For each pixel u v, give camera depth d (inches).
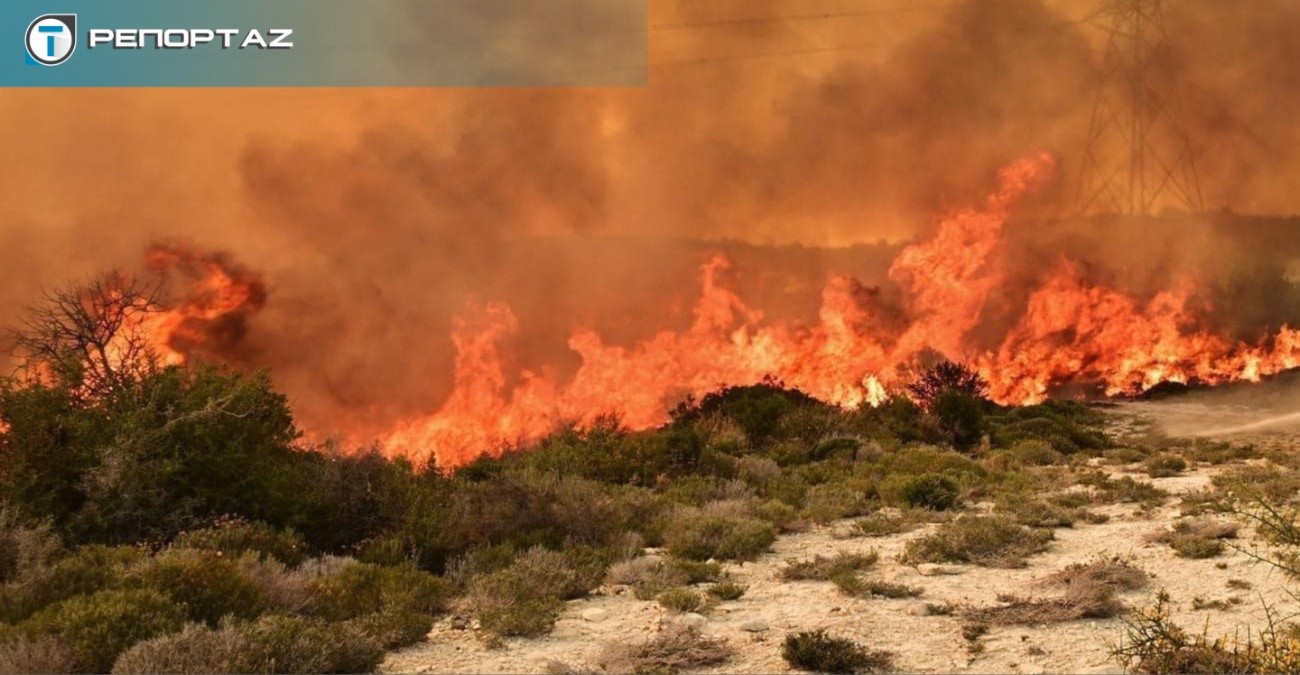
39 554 370.9
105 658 275.4
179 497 450.6
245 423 483.8
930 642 300.2
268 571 365.4
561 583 376.8
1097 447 890.7
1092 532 468.1
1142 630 269.3
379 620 323.0
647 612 350.0
